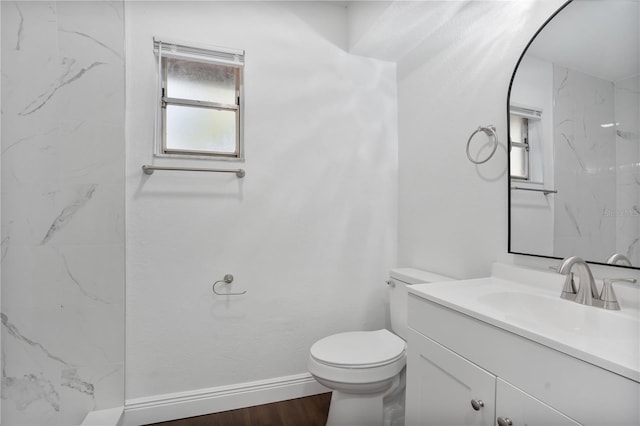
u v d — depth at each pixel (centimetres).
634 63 95
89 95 158
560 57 116
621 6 99
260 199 189
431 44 189
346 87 210
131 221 166
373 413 148
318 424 167
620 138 98
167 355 171
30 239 146
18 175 145
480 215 153
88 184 157
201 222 178
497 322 85
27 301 146
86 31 157
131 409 162
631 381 58
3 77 142
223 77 187
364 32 189
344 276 208
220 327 181
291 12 198
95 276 157
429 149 190
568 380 69
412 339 124
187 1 177
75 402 153
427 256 190
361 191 213
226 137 188
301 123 199
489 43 149
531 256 127
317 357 145
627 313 88
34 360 146
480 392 91
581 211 108
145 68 169
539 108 123
